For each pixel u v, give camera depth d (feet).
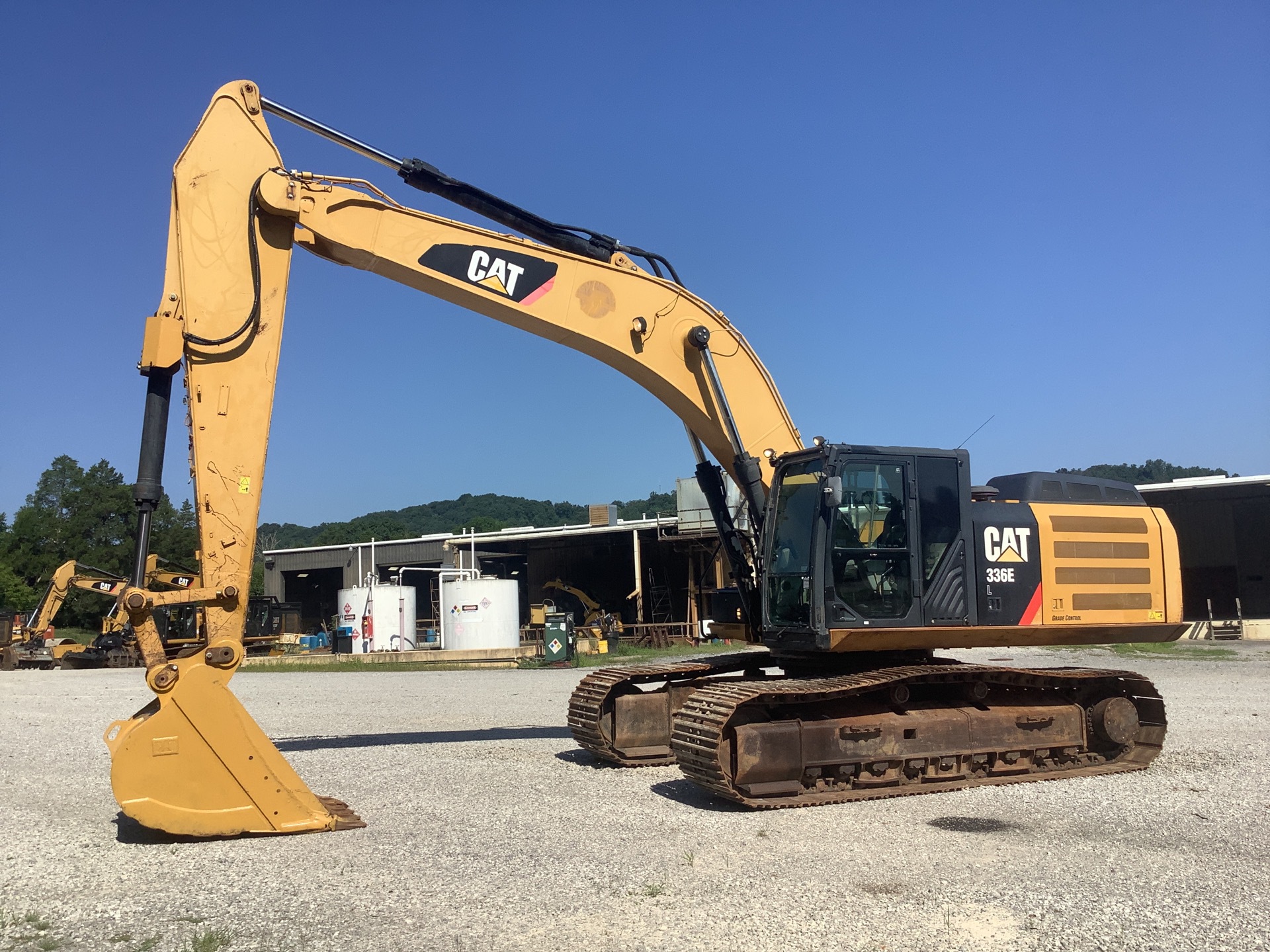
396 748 38.52
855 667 32.50
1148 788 29.76
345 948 16.22
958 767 30.73
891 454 31.30
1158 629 34.68
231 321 26.84
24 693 72.38
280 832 24.18
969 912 17.74
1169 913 17.61
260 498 26.35
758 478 33.58
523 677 83.10
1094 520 34.55
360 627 129.80
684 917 17.58
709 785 27.48
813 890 19.13
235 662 24.41
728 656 37.91
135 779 23.34
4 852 22.99
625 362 33.01
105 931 17.28
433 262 29.94
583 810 26.96
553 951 15.98
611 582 182.50
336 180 28.84
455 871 20.72
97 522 256.52
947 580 31.65
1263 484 142.51
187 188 26.94
